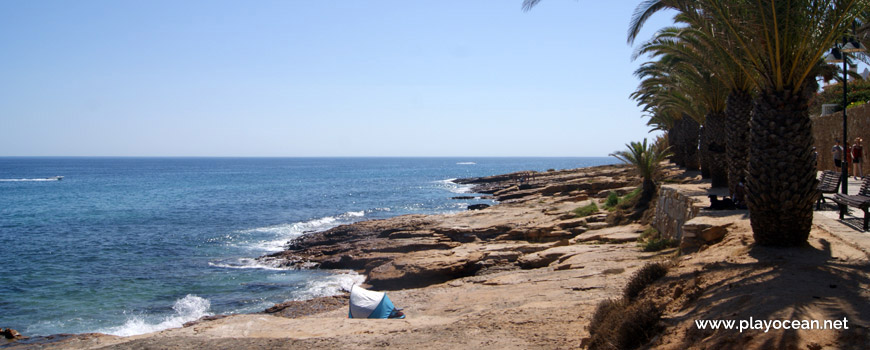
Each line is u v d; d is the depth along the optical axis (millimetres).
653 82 27281
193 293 20156
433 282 19328
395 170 174125
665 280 8844
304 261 25203
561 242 21688
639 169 26266
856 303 6047
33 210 52219
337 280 21781
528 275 15336
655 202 24484
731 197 16234
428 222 30281
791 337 5246
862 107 23266
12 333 13469
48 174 148625
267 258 26438
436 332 8977
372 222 31734
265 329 10414
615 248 17703
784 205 9500
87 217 45719
